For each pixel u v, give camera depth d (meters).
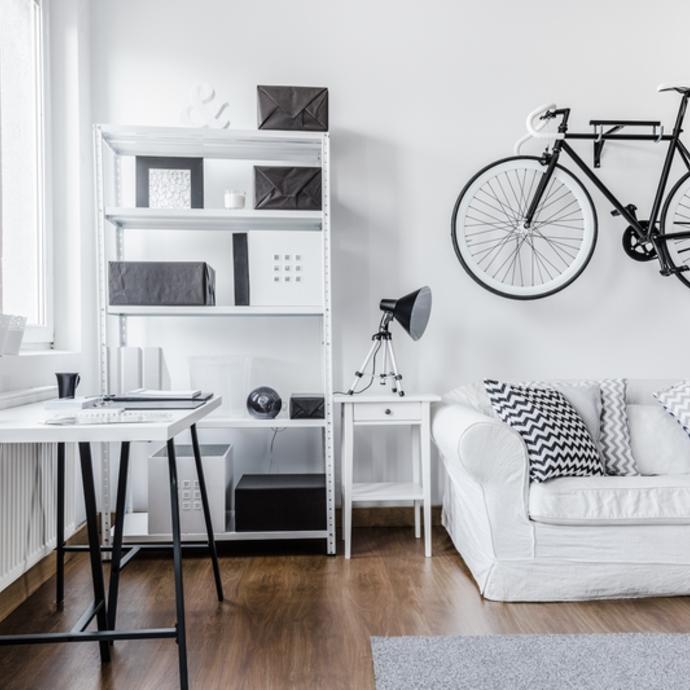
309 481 2.58
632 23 2.93
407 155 2.86
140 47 2.75
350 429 2.45
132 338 2.76
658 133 2.92
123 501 1.64
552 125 2.89
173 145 2.58
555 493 2.00
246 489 2.45
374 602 1.98
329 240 2.48
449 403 2.53
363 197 2.85
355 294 2.84
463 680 1.50
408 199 2.86
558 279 2.82
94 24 2.73
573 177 2.78
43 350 2.41
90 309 2.67
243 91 2.80
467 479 2.11
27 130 2.37
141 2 2.76
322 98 2.52
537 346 2.90
